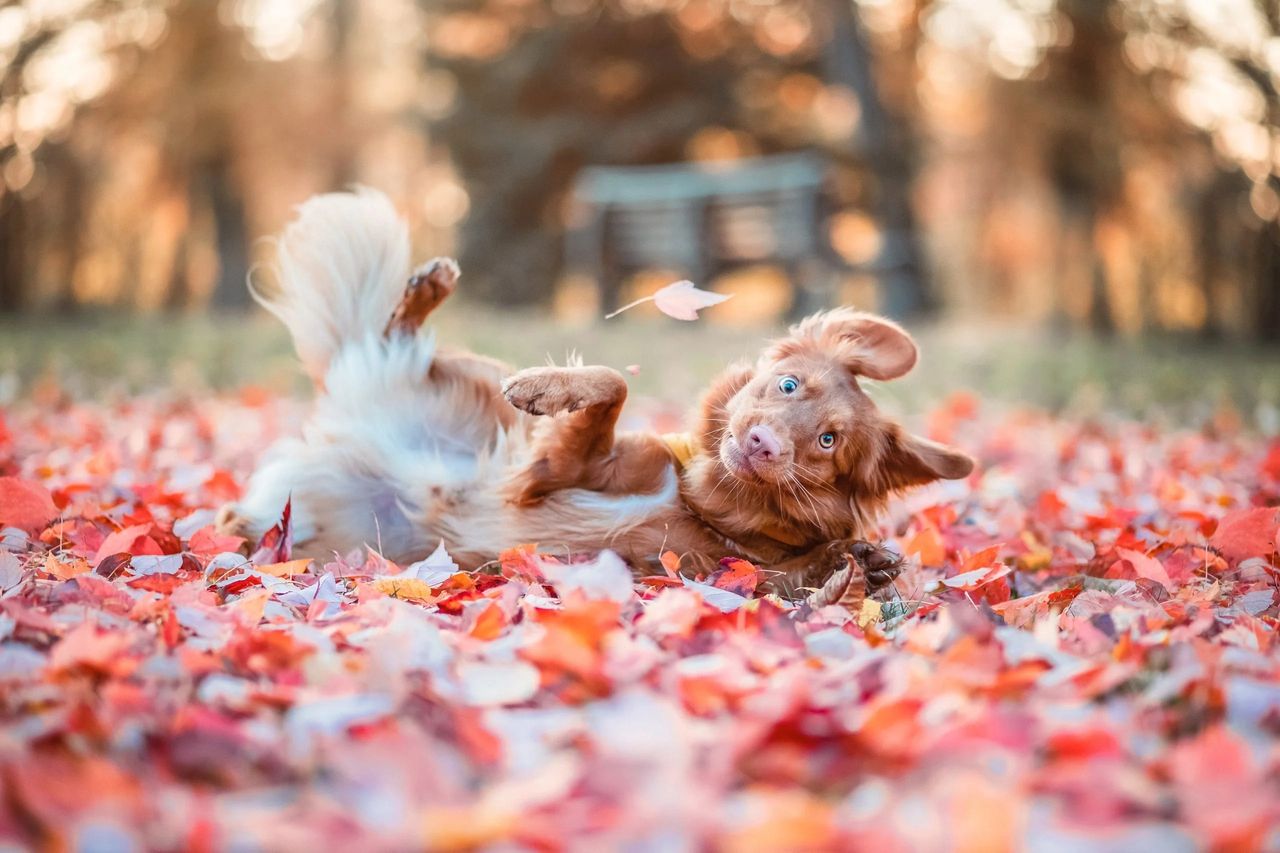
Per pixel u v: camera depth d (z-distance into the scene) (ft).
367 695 8.56
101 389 36.52
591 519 14.37
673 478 14.79
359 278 16.46
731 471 13.53
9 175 69.31
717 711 8.68
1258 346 65.82
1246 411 35.70
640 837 6.50
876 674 9.06
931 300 71.77
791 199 76.89
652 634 10.64
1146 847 6.53
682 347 50.70
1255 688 8.79
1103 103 78.07
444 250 117.08
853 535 14.83
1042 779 7.28
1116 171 78.38
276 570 13.39
